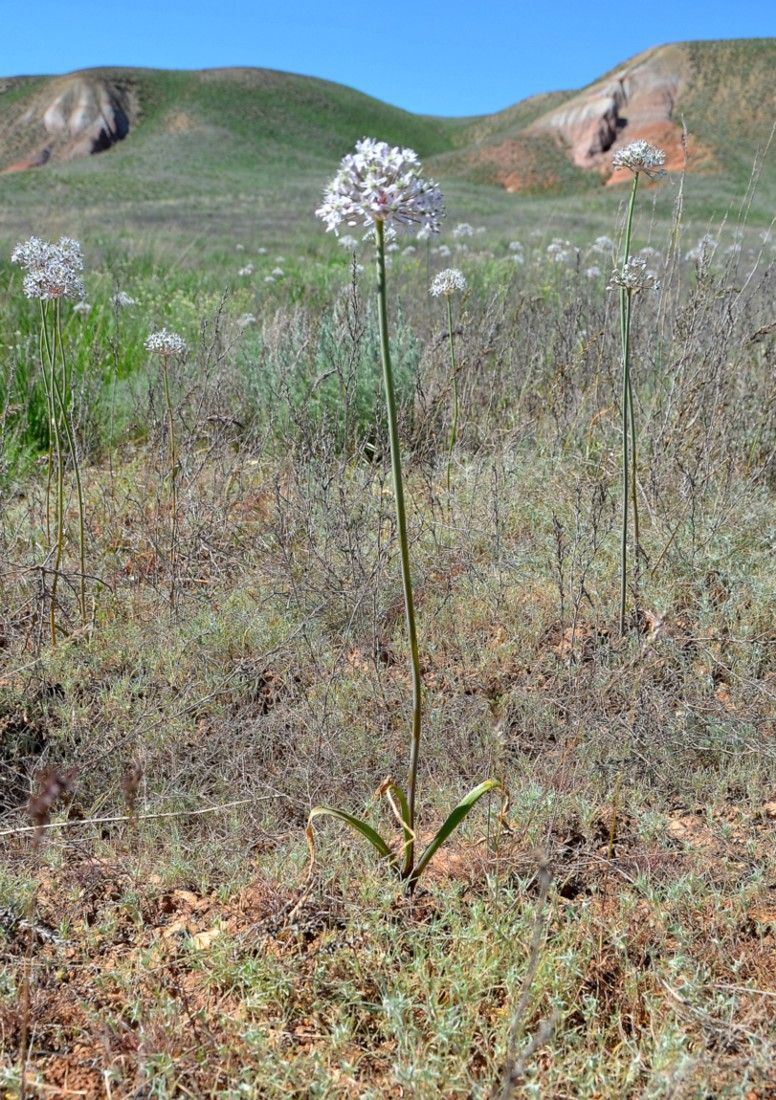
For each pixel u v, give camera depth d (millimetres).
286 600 4012
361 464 5191
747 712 3172
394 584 4016
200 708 3402
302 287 11656
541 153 62281
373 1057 2057
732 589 3812
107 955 2375
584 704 3262
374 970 2254
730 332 5020
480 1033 2086
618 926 2354
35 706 3379
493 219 30031
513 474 4887
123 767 3062
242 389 6156
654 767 2977
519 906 2414
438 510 4668
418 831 2803
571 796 2850
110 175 54750
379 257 2109
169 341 4723
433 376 5816
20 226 24250
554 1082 1925
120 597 4152
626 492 3475
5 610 3969
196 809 2936
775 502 4605
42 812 1918
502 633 3768
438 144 86875
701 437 4711
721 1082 1910
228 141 71312
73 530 4730
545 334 6672
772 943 2336
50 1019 2172
